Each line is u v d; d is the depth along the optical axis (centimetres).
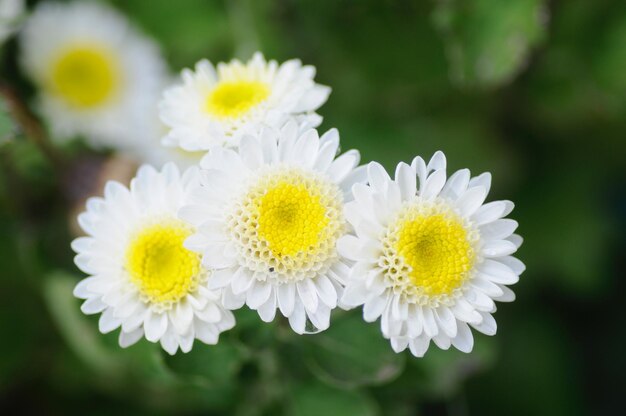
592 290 36
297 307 23
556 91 36
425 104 36
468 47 32
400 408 31
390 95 35
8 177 32
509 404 35
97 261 24
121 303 24
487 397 35
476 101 36
